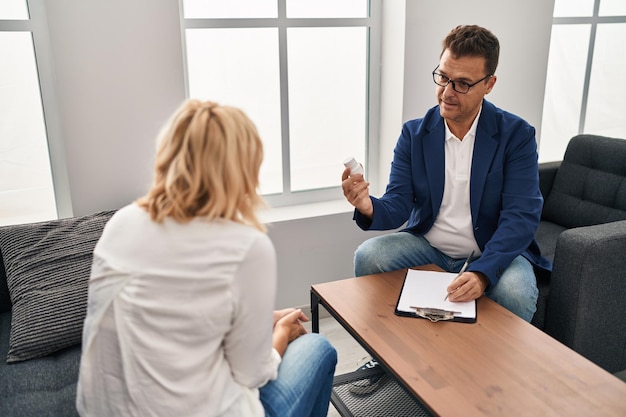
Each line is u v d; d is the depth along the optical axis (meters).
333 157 2.71
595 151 2.46
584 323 1.89
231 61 2.38
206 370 1.04
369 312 1.56
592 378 1.24
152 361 0.99
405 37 2.43
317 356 1.34
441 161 1.99
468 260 1.79
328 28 2.52
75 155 2.02
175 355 1.00
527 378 1.24
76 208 2.07
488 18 2.58
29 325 1.65
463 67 1.77
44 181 2.19
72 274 1.77
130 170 2.11
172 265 1.00
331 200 2.74
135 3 1.97
